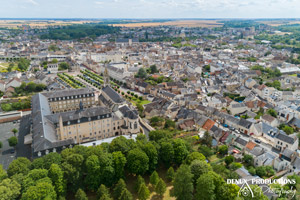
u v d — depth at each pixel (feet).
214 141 650.84
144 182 465.47
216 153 613.52
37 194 364.17
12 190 377.71
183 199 426.51
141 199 433.48
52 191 388.37
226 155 605.31
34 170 412.16
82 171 456.45
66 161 447.42
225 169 508.12
